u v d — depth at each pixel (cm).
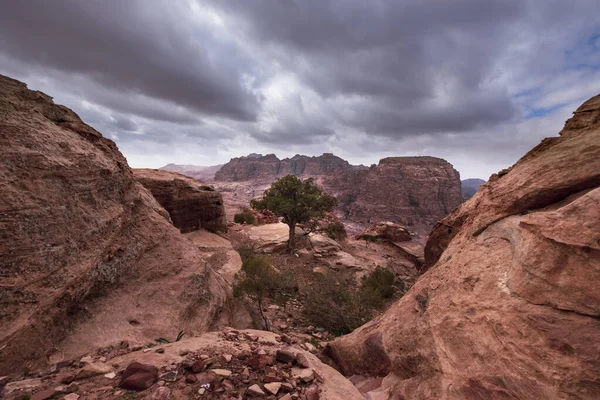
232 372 434
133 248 870
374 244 4628
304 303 1427
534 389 322
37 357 479
